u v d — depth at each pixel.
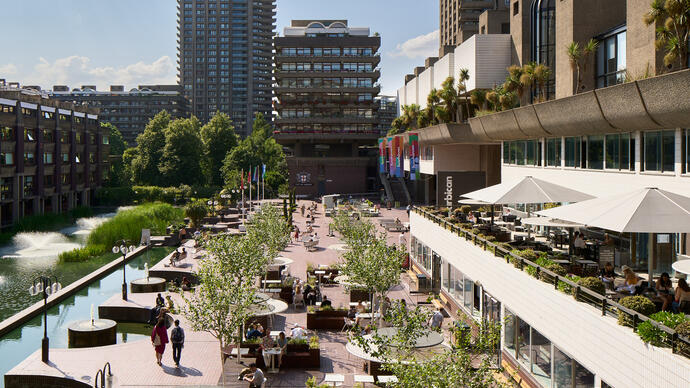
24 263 48.59
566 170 30.52
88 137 108.69
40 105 88.31
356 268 25.58
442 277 31.06
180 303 31.25
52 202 94.75
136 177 124.94
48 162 92.88
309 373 21.20
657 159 22.28
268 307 24.83
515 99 46.62
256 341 23.30
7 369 23.47
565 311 14.91
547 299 16.11
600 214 15.42
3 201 77.62
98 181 114.56
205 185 123.50
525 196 23.67
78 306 33.81
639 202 15.02
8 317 32.09
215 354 23.28
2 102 78.00
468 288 25.70
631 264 23.12
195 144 124.12
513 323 19.44
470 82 58.94
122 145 167.38
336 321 26.88
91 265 47.78
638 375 11.36
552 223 21.88
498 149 59.62
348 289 29.81
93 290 38.09
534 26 49.81
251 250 27.36
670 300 13.81
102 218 86.19
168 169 120.50
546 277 16.77
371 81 124.31
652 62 29.03
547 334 16.14
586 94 24.62
